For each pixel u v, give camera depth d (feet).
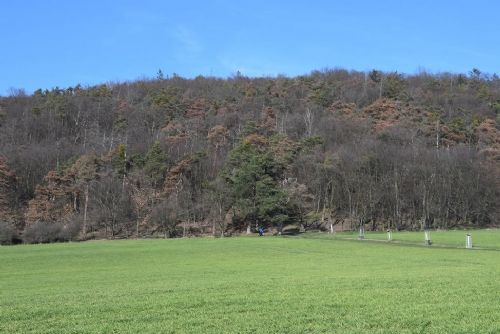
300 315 47.96
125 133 450.30
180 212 327.26
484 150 378.12
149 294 64.49
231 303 55.11
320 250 174.60
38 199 327.26
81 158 355.36
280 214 308.81
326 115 473.26
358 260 129.59
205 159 371.56
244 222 331.77
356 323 44.34
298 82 597.11
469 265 103.91
